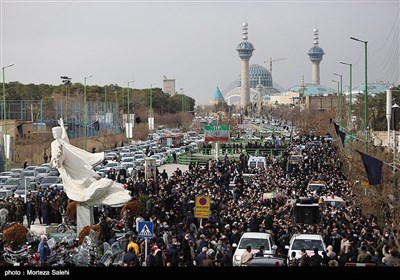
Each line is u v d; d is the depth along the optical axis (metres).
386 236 34.66
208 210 40.94
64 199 51.41
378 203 55.31
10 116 125.44
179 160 106.56
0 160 91.38
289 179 69.44
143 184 58.19
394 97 123.12
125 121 156.12
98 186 45.69
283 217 44.84
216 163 85.75
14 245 36.44
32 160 105.12
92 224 45.75
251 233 36.25
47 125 123.88
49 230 46.22
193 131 189.25
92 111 142.25
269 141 137.12
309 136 157.75
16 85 179.38
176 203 48.97
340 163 86.00
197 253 32.06
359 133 101.31
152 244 32.81
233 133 172.75
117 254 31.95
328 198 54.81
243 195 57.03
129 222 41.66
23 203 49.12
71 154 46.25
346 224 39.12
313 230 40.31
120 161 93.12
